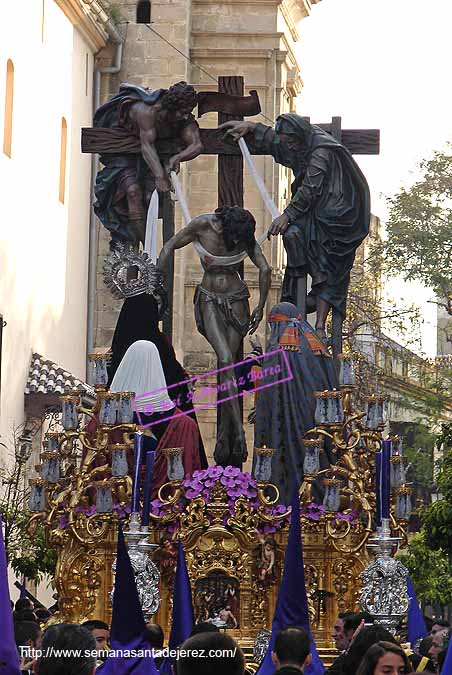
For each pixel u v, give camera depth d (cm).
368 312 5172
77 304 4547
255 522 2005
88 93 4681
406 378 5372
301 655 1256
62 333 4375
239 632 1995
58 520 2012
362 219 2252
